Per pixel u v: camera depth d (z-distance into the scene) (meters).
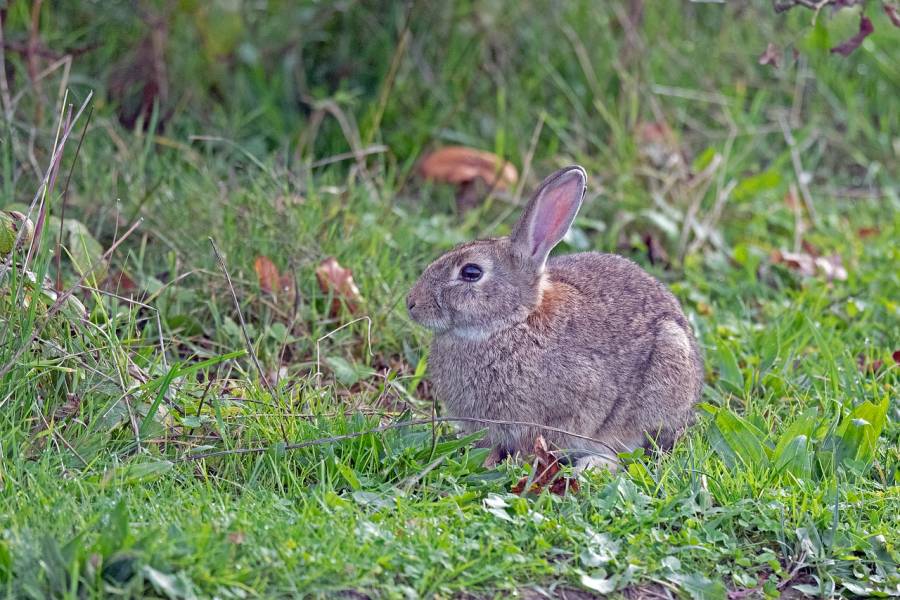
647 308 9.66
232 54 14.27
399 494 7.93
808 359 10.52
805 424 8.89
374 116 13.99
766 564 7.76
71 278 10.26
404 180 13.56
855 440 8.91
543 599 7.21
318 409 9.12
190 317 10.45
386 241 11.90
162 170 12.27
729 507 8.12
